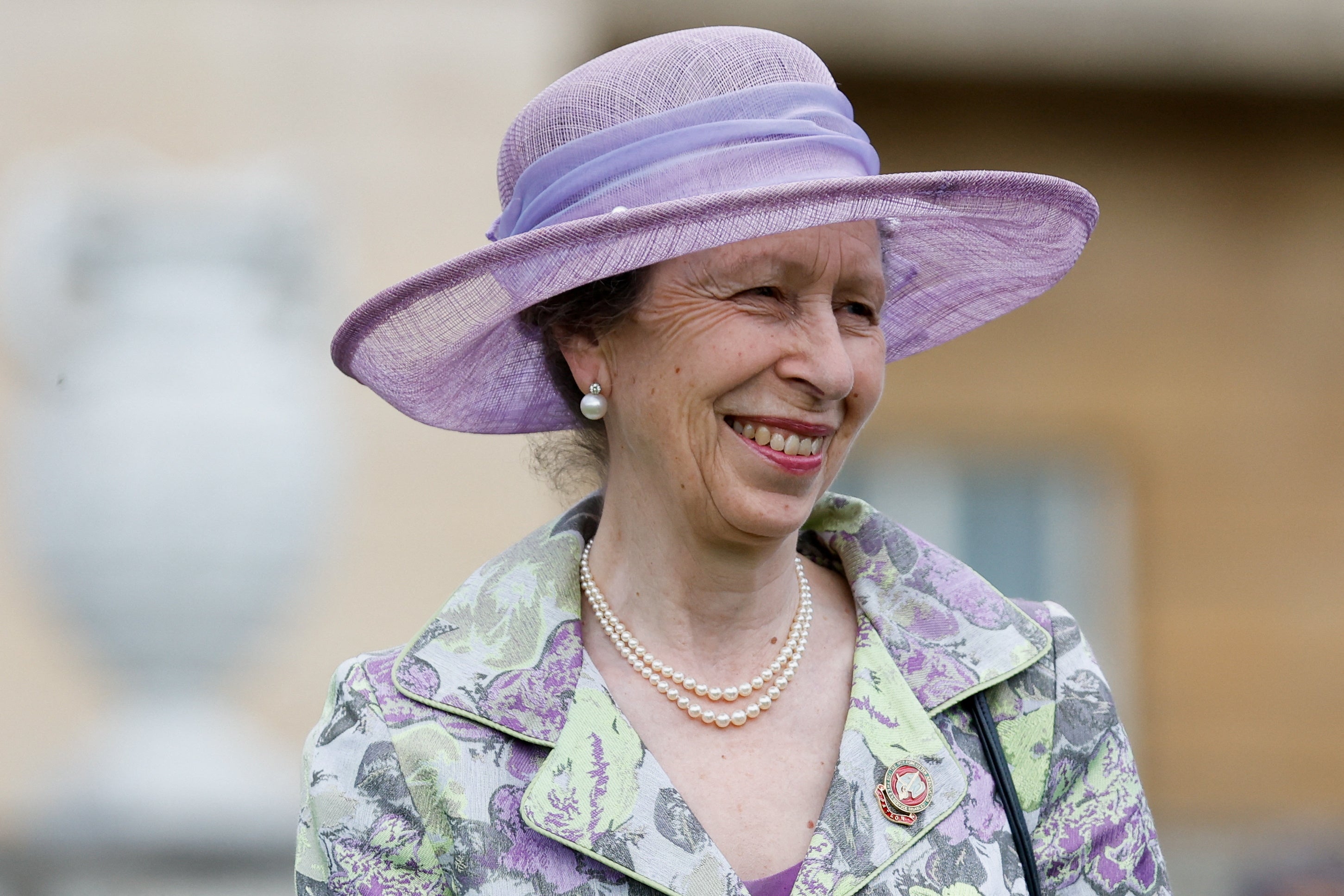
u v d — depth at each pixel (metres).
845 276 7.33
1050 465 28.66
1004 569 28.59
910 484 28.58
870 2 25.75
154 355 18.23
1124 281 28.58
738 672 7.70
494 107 23.44
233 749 19.17
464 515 22.33
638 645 7.79
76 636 18.88
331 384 20.88
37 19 22.47
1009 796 7.33
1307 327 28.73
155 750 18.91
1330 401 28.80
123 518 18.11
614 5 24.88
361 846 7.26
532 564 7.95
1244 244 28.69
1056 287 28.48
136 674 19.00
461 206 23.22
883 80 27.64
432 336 7.89
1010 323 28.62
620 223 6.87
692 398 7.34
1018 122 28.00
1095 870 7.44
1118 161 28.42
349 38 23.22
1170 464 28.69
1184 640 28.62
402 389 8.34
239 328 18.62
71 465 18.11
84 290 18.61
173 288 18.56
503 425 8.92
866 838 7.02
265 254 19.14
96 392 18.17
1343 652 28.69
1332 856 26.72
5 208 19.67
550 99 7.76
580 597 7.98
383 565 22.00
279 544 18.56
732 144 7.38
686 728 7.55
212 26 22.80
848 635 8.03
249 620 18.75
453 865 7.14
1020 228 8.05
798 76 7.59
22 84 22.42
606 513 8.14
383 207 23.11
